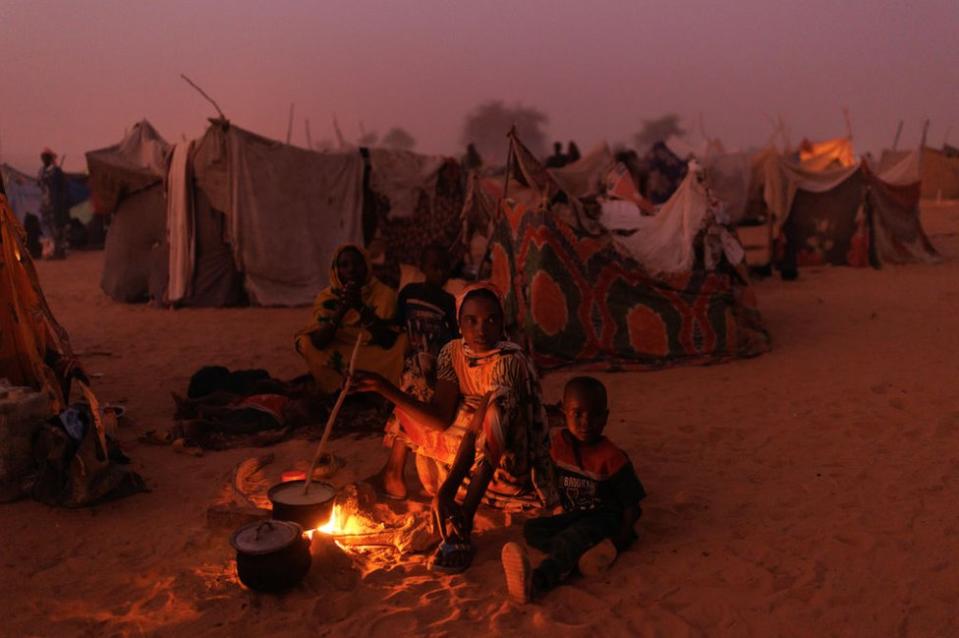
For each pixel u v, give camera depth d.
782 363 7.10
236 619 3.02
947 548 3.46
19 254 4.59
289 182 11.02
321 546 3.40
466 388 3.78
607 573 3.34
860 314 9.24
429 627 2.96
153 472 4.55
